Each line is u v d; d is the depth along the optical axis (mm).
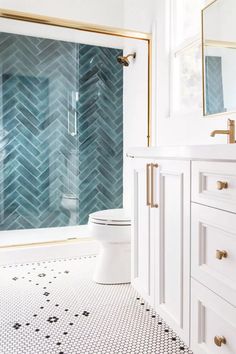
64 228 3213
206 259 1184
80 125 3318
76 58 3258
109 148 3385
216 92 1804
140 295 1855
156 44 2480
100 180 3373
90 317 1687
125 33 2562
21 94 3102
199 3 2107
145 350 1395
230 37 1707
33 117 3154
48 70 3176
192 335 1267
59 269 2441
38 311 1752
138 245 1820
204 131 1897
